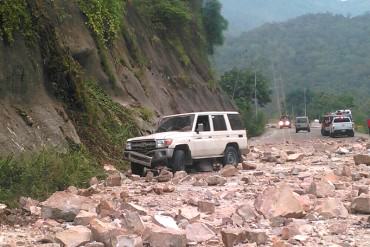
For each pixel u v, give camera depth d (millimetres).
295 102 121062
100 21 26734
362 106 106375
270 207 8719
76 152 15062
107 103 23391
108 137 19297
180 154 16156
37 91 16234
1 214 8547
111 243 6543
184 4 49156
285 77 150875
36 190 10656
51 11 21938
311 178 14367
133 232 7195
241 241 6859
